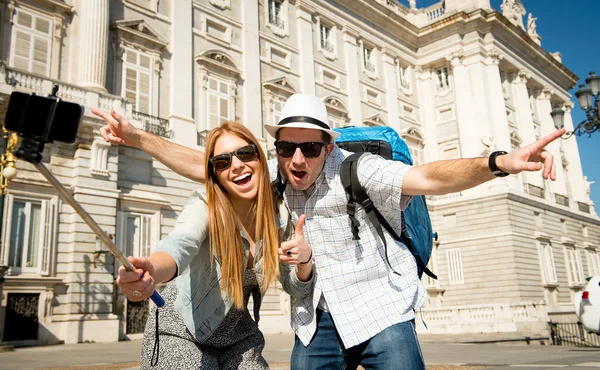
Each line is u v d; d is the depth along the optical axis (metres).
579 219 38.44
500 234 30.88
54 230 16.16
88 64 18.44
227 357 2.36
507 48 37.81
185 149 2.80
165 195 19.86
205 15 24.19
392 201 2.42
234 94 24.33
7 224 15.18
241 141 2.33
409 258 2.60
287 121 2.51
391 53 35.69
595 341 22.19
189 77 22.36
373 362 2.39
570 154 43.03
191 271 2.27
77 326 15.84
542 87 41.78
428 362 8.52
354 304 2.47
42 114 1.54
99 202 17.12
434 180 2.26
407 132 34.91
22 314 15.02
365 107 32.47
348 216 2.53
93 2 19.00
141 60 20.98
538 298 30.88
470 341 17.34
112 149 17.89
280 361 8.42
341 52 32.19
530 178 36.09
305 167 2.49
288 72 27.98
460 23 35.53
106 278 16.94
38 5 18.30
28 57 17.77
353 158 2.55
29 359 9.62
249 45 25.78
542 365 7.34
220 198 2.26
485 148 32.84
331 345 2.53
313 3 30.75
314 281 2.55
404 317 2.43
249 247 2.35
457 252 32.31
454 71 35.81
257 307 2.42
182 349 2.24
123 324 17.12
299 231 2.35
